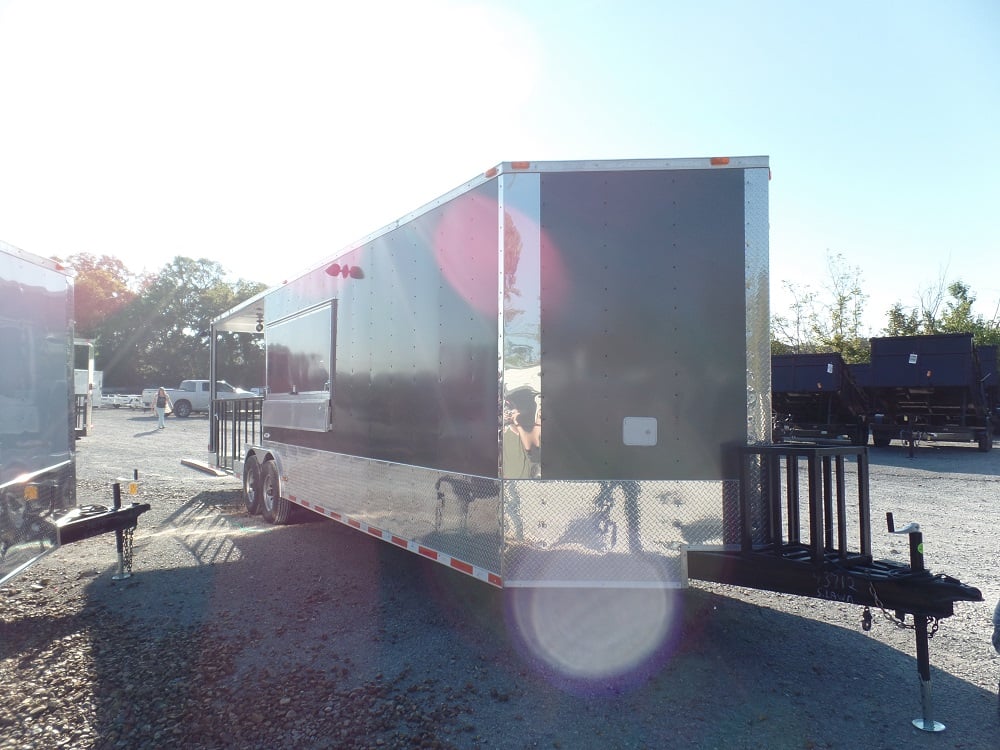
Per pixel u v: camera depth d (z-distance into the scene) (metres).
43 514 4.75
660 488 3.79
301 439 6.96
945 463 14.65
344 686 3.56
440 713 3.27
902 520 8.23
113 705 3.35
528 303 3.90
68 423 5.34
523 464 3.86
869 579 3.24
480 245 4.17
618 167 3.91
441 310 4.54
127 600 5.01
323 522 7.92
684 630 4.36
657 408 3.82
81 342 15.88
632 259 3.88
